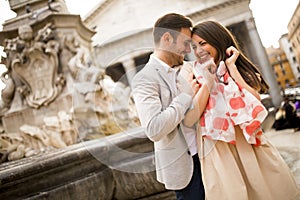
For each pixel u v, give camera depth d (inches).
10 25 275.9
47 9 267.0
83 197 83.2
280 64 2267.5
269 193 63.4
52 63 255.4
